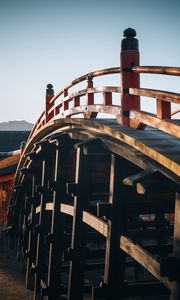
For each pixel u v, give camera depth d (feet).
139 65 16.81
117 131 16.24
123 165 16.70
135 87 16.74
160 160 12.20
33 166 36.45
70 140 26.35
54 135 27.99
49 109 33.71
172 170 11.32
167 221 33.45
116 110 17.87
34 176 37.04
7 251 55.98
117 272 15.85
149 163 12.90
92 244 48.80
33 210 36.01
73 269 20.08
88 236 28.12
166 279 11.48
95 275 40.37
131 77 16.74
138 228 31.68
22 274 43.52
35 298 31.04
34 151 31.32
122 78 16.89
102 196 26.32
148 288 15.64
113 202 16.38
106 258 16.25
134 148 15.03
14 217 48.06
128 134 15.46
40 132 32.17
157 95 13.67
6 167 60.85
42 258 31.32
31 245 36.91
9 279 41.37
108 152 18.53
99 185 25.85
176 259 10.87
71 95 25.00
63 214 26.02
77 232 20.35
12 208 47.37
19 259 49.93
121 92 17.12
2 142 93.50
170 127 12.78
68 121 23.90
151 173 12.10
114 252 15.96
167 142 13.99
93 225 18.42
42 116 36.96
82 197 20.44
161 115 13.53
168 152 12.34
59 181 26.20
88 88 21.47
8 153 63.67
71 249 20.17
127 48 16.74
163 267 10.80
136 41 16.83
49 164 31.58
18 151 61.05
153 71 14.02
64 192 26.27
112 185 16.63
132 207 17.53
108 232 16.30
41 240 31.30
